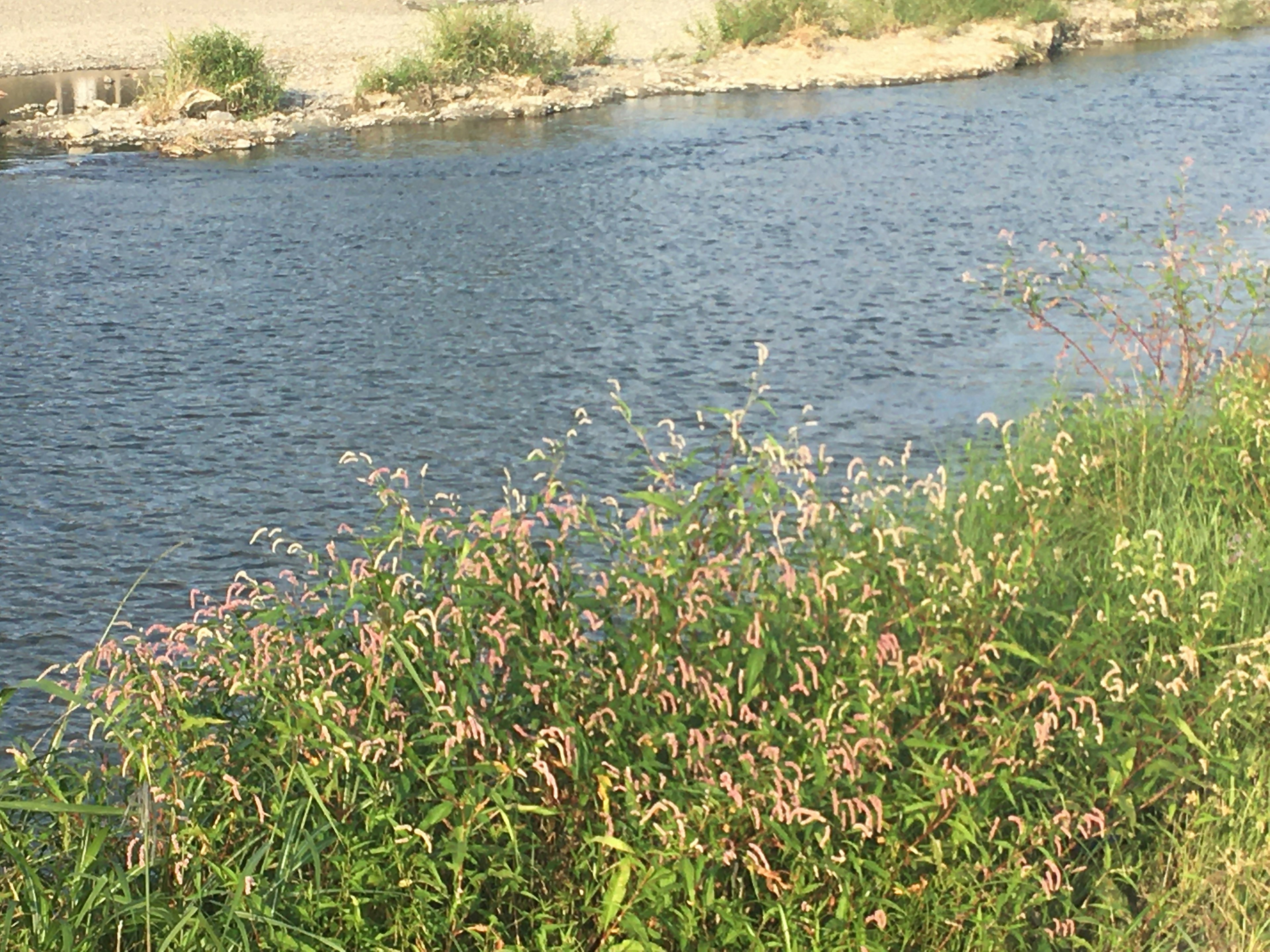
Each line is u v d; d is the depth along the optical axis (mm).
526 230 20438
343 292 17453
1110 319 15258
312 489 11531
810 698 4844
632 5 41531
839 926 4379
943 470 6207
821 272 17812
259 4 42375
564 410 13164
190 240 20156
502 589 4773
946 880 4512
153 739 4586
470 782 4441
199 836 4422
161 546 10547
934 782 4461
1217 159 24203
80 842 4566
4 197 22875
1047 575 5852
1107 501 7863
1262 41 40062
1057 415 9133
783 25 35781
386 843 4426
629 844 4453
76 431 12977
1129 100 30297
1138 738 4906
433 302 16953
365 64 32469
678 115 29516
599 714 4555
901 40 36250
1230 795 5082
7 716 8086
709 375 14070
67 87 32094
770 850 4578
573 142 26859
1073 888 5004
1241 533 7488
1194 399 9664
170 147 26328
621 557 5191
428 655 4758
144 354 15211
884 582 5105
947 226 20000
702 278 17656
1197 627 5355
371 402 13531
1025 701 4719
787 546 5410
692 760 4461
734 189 22688
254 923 4270
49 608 9625
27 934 4211
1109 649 4988
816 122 28422
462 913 4438
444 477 11688
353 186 23500
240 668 4703
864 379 13773
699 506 4992
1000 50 35562
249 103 29375
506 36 31500
